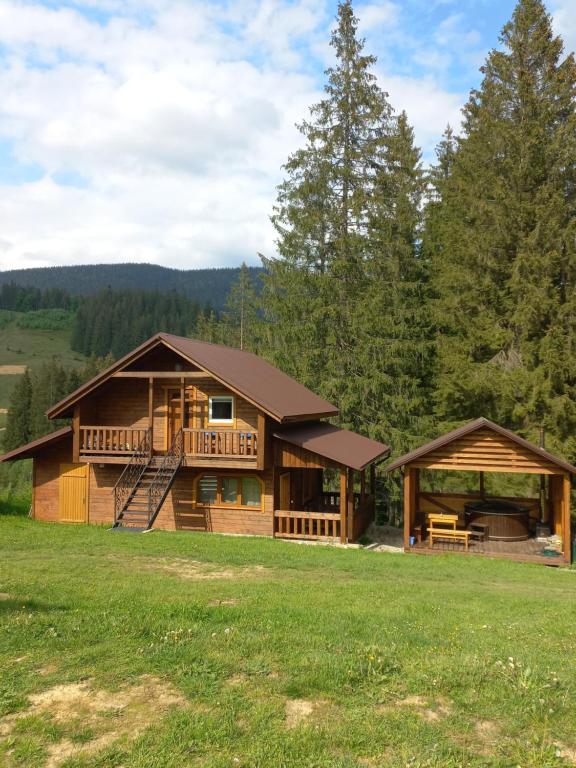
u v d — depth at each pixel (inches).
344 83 1163.3
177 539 676.7
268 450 776.9
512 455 702.5
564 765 195.8
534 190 1088.8
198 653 269.0
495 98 1157.7
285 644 286.2
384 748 202.4
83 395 804.6
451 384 1119.0
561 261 1045.8
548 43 1128.8
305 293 1196.5
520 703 232.2
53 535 674.2
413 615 363.3
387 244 1163.9
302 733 207.6
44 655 266.2
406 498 733.9
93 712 221.0
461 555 699.4
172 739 203.3
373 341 1133.1
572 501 1003.3
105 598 364.5
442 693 240.4
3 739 204.8
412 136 1422.2
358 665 259.6
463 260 1147.9
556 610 406.3
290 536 780.6
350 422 1172.5
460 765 193.2
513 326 1115.3
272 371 1024.9
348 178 1173.1
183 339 839.1
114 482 841.5
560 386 1028.5
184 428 784.3
